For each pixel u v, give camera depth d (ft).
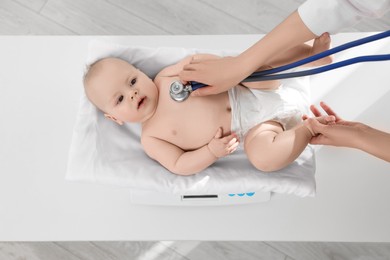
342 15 2.46
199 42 4.60
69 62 4.63
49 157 4.36
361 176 4.18
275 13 5.92
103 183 3.58
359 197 4.14
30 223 4.17
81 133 3.63
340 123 3.21
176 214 4.15
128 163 3.66
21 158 4.36
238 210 4.15
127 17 5.94
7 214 4.19
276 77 2.99
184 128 3.72
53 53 4.66
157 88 3.82
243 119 3.73
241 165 3.68
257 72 3.03
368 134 2.93
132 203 4.17
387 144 2.85
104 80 3.65
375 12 2.32
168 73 3.85
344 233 4.08
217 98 3.75
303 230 4.09
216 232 4.09
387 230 4.05
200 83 3.32
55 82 4.58
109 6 5.98
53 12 5.96
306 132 3.31
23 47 4.67
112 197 4.22
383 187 4.15
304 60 2.76
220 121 3.73
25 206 4.21
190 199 4.05
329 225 4.10
